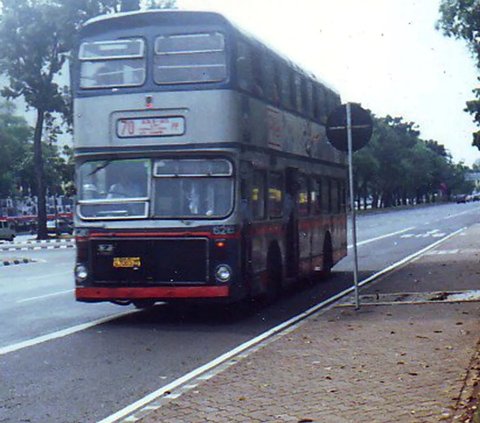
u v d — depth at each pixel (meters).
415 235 45.69
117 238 13.91
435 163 173.75
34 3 58.75
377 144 119.81
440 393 7.91
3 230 67.69
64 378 9.70
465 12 28.77
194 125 13.82
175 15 14.02
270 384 8.70
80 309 16.73
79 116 14.24
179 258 13.73
